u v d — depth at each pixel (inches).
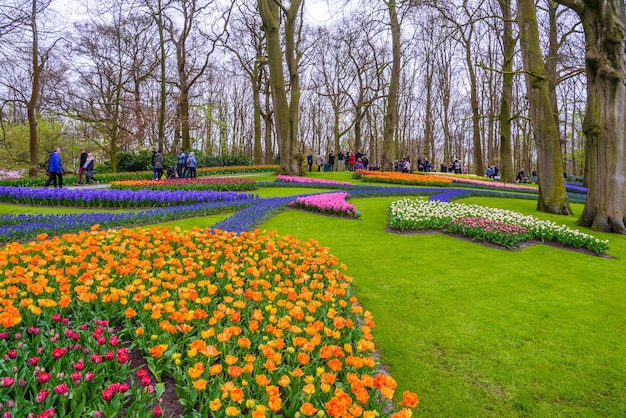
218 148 2235.5
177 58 1195.3
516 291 204.7
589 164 399.2
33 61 893.2
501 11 876.0
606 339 156.0
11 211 370.6
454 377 127.1
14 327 116.3
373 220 384.2
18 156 1185.4
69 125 1369.3
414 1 622.5
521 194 720.3
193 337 117.9
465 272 231.6
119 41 1030.4
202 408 87.0
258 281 154.6
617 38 369.1
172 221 339.9
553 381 126.9
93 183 720.3
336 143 1448.1
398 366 132.0
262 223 345.7
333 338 121.7
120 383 93.6
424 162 1360.7
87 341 108.2
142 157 1134.4
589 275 238.7
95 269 156.6
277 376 100.8
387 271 228.1
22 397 83.3
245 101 2127.2
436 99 1807.3
